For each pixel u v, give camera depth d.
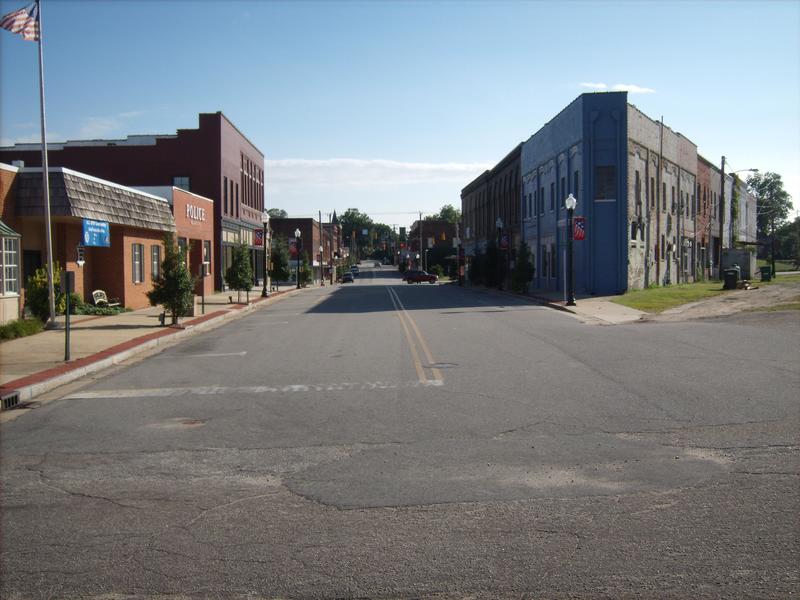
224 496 6.69
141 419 10.18
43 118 21.95
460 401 10.76
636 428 8.84
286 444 8.52
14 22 21.19
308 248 103.38
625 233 38.53
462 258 66.25
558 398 10.77
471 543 5.44
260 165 67.44
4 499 6.72
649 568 4.95
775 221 132.75
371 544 5.46
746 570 4.88
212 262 47.06
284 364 15.23
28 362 15.22
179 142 50.97
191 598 4.68
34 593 4.79
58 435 9.30
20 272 22.27
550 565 5.03
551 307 31.67
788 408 9.64
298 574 4.98
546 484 6.79
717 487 6.58
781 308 23.67
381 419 9.70
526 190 53.12
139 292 32.69
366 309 32.09
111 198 28.28
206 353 17.64
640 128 40.69
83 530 5.90
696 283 51.25
